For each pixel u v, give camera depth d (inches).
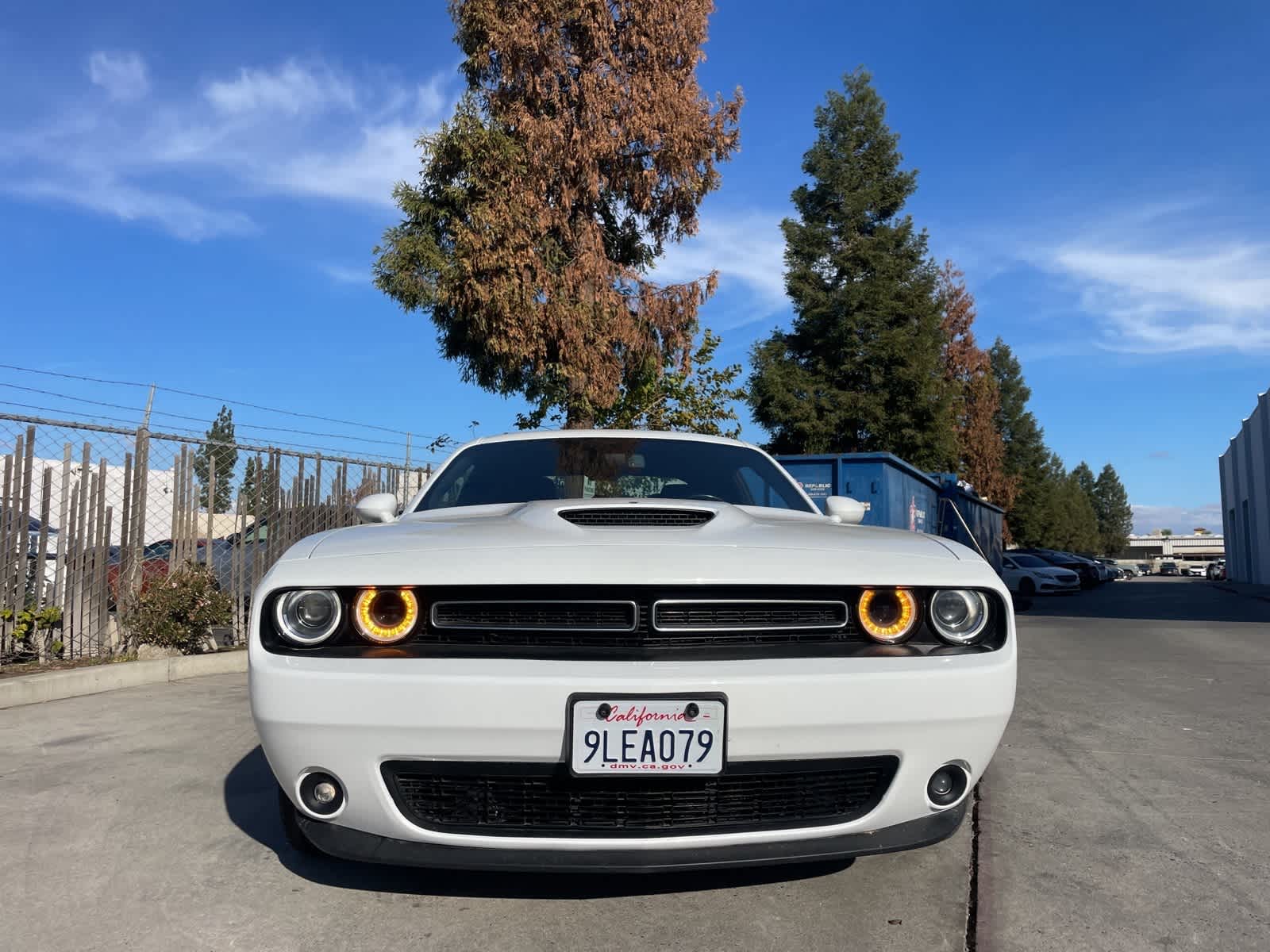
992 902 105.8
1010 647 100.0
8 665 247.1
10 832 126.6
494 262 399.5
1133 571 3905.0
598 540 101.8
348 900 105.1
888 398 1080.2
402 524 120.0
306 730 91.0
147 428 284.8
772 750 90.7
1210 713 221.5
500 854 90.5
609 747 89.1
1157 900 107.0
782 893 108.1
